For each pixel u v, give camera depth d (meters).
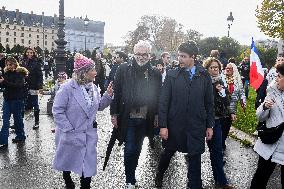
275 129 4.55
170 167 7.14
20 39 155.50
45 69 36.09
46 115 12.70
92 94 5.17
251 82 8.36
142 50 5.41
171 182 6.23
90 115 5.11
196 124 5.19
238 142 9.66
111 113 5.60
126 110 5.44
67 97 5.00
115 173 6.63
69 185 5.67
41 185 5.86
